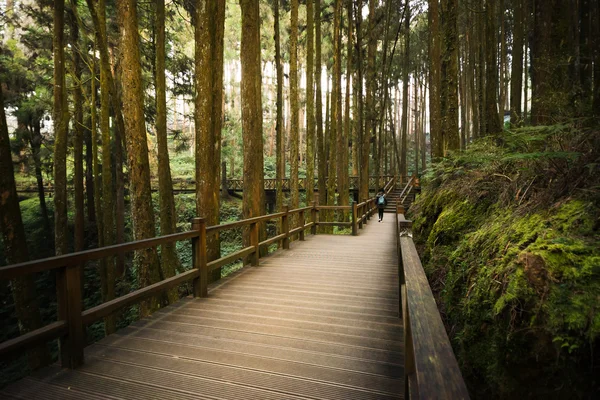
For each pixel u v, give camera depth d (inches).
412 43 1190.3
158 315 169.2
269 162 1641.2
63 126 405.1
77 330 117.1
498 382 117.6
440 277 225.0
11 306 591.8
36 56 634.2
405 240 153.6
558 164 159.9
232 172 1392.7
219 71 319.3
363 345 135.6
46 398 99.5
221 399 99.7
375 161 889.5
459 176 306.0
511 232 153.5
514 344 112.6
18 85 607.5
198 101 293.3
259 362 121.6
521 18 526.6
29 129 721.0
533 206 158.1
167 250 343.3
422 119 1389.0
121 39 291.7
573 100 202.7
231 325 156.4
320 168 656.4
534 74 236.1
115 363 120.3
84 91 541.3
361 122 744.3
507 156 186.4
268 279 239.5
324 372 114.8
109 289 464.8
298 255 327.0
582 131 161.5
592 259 105.5
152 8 527.8
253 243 279.7
